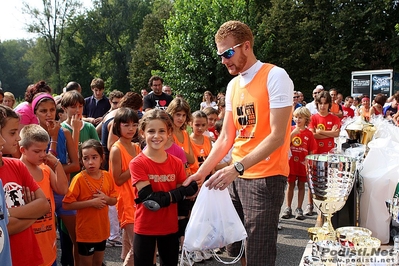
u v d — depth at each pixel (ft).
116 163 11.23
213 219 7.14
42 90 14.34
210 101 40.27
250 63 7.47
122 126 11.39
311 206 18.52
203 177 8.39
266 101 7.22
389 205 5.92
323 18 82.07
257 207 7.36
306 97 86.89
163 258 9.41
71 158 12.39
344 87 83.35
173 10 122.42
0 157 7.59
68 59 151.94
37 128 9.31
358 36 82.84
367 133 8.21
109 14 153.17
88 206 10.66
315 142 17.83
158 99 23.26
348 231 5.82
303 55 83.71
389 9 81.71
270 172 7.32
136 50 130.11
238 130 7.81
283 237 15.62
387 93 57.62
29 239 7.83
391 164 6.68
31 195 8.00
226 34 7.29
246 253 7.56
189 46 79.87
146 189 8.71
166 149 11.78
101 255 11.20
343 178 5.95
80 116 13.55
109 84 152.87
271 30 83.25
